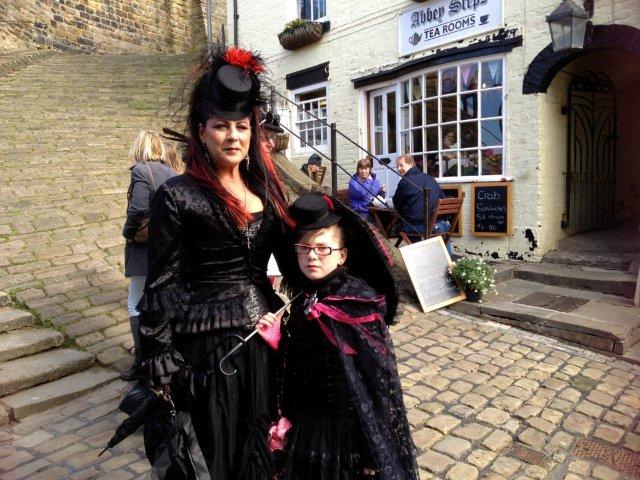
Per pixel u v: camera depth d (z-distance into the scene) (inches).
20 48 527.8
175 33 746.2
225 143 68.3
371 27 326.6
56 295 176.4
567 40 212.4
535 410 132.1
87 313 169.2
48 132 315.3
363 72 336.5
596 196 287.4
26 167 265.6
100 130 331.9
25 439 115.3
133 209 122.3
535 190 251.0
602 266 230.8
